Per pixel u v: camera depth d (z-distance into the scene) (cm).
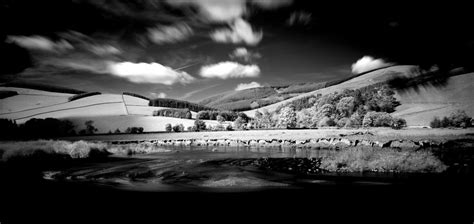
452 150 3167
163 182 1966
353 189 1594
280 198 1438
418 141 4128
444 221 1061
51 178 2164
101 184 1903
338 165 2422
